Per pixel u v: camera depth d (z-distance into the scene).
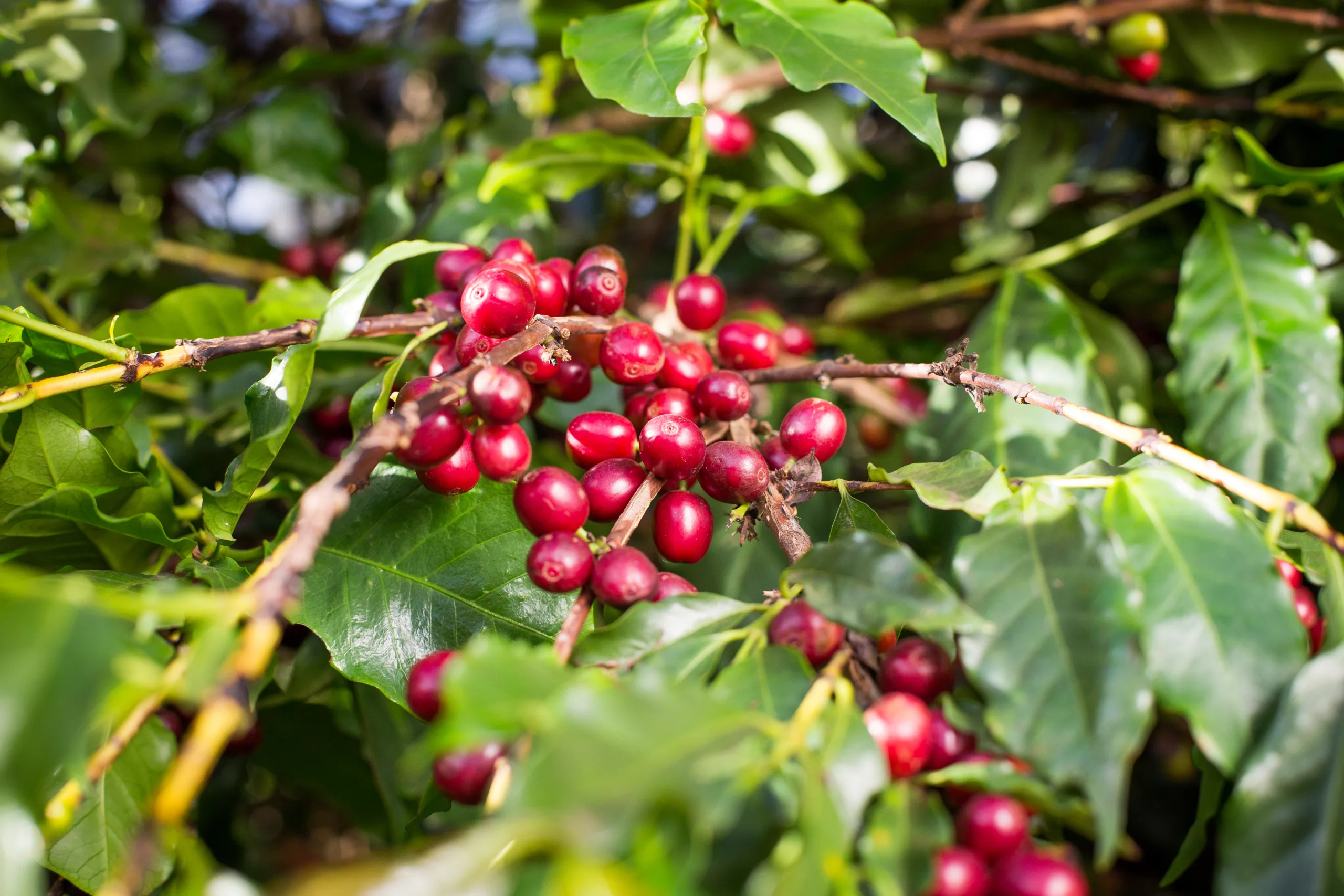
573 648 0.32
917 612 0.31
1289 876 0.30
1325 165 0.52
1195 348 0.45
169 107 0.57
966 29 0.51
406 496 0.37
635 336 0.36
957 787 0.31
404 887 0.27
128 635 0.30
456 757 0.31
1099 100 0.53
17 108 0.51
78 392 0.37
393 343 0.43
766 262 0.75
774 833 0.29
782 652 0.32
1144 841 0.61
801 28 0.40
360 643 0.36
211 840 0.50
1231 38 0.50
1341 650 0.32
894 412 0.51
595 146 0.46
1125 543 0.33
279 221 0.88
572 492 0.33
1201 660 0.32
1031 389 0.35
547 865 0.29
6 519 0.36
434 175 0.58
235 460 0.36
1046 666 0.31
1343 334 0.48
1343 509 0.48
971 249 0.60
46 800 0.33
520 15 0.80
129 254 0.51
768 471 0.35
